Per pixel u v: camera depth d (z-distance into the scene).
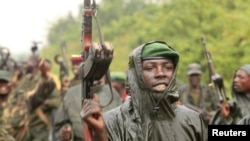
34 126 14.60
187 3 25.44
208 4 25.00
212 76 11.62
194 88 15.10
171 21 25.70
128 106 6.89
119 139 6.80
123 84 13.55
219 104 11.13
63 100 12.03
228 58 23.14
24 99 14.17
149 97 6.79
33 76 15.53
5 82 13.62
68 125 11.94
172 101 6.85
